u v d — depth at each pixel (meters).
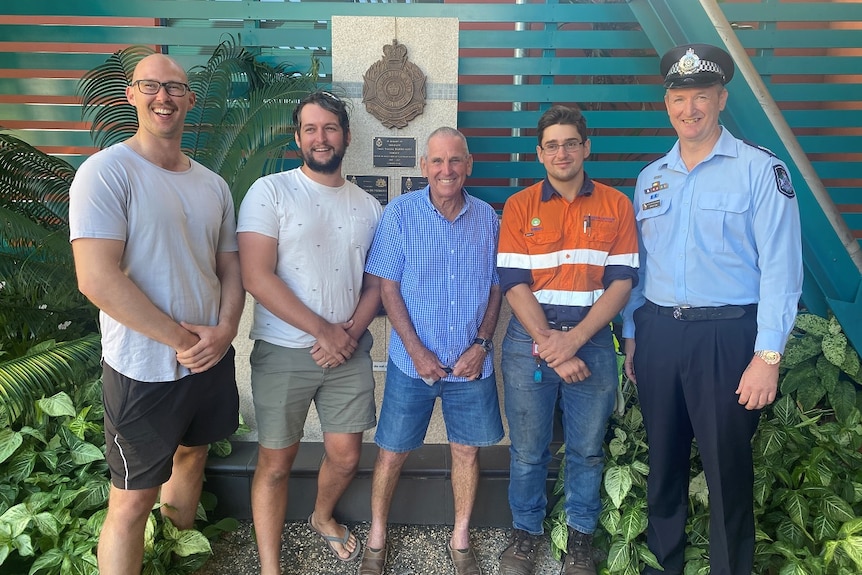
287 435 2.21
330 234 2.16
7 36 3.23
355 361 2.27
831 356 2.73
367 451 2.92
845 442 2.61
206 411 2.07
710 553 2.12
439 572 2.47
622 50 3.52
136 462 1.89
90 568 2.03
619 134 3.61
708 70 1.96
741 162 2.02
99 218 1.70
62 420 2.66
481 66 3.32
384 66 2.96
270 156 3.05
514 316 2.36
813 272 2.87
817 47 3.23
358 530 2.71
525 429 2.31
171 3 3.22
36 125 3.60
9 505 2.27
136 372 1.84
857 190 3.33
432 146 2.11
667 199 2.12
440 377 2.18
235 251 2.15
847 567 2.16
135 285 1.76
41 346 2.58
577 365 2.15
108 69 2.93
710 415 2.04
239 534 2.67
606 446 2.68
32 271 2.56
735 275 2.03
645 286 2.25
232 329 2.05
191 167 1.99
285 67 3.27
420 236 2.19
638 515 2.36
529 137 3.39
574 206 2.18
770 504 2.48
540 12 3.25
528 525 2.43
